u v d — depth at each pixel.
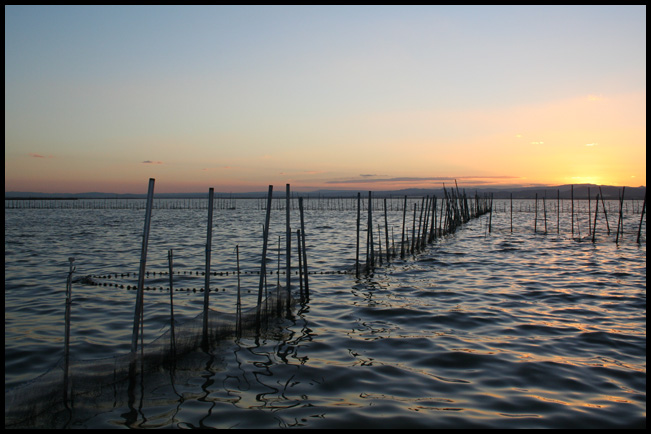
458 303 15.93
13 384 8.89
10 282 19.31
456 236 42.97
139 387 8.74
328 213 110.00
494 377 9.40
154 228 54.84
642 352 10.95
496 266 24.52
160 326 13.11
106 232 47.50
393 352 10.88
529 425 7.46
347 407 8.02
